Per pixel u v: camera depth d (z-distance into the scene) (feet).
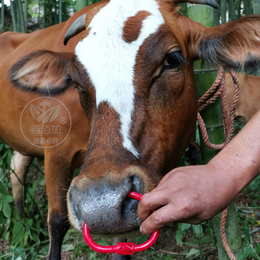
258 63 2.47
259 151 1.48
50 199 3.57
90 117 2.47
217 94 2.70
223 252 3.08
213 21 2.80
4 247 4.42
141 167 1.95
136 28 2.23
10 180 5.32
